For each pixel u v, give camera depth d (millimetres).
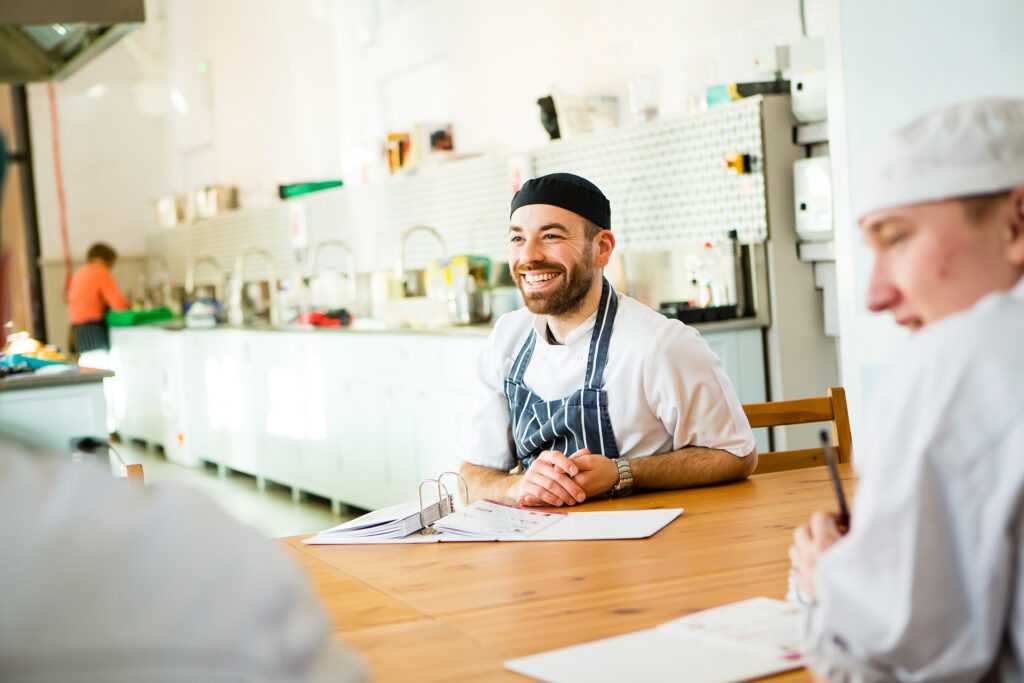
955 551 851
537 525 1922
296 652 631
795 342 4312
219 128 10219
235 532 669
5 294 755
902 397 879
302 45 8703
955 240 904
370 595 1550
